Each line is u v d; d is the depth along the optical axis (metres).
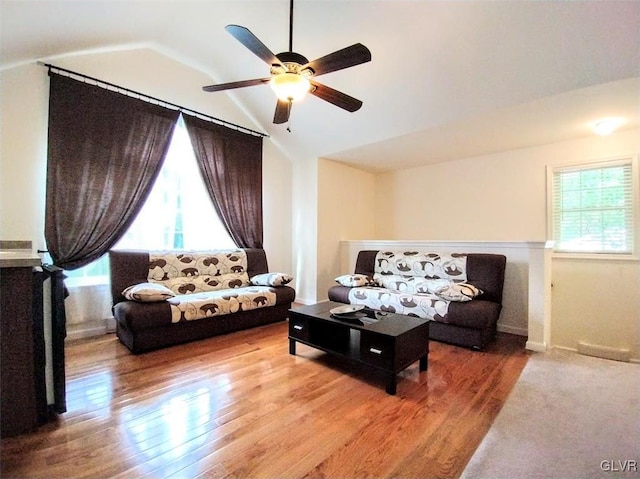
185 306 2.86
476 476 1.31
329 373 2.32
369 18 2.47
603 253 3.48
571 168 3.66
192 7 2.63
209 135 3.94
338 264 4.91
